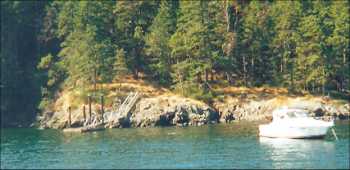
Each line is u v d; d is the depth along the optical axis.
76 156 93.25
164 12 154.50
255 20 156.62
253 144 101.19
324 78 150.00
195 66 149.75
